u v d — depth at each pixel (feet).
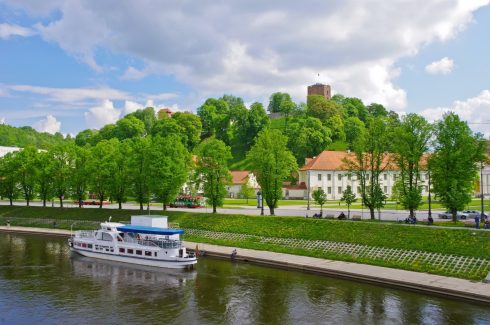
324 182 497.87
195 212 287.69
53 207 353.10
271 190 274.98
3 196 386.52
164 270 193.06
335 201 454.40
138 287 165.17
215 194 288.71
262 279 172.86
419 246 186.50
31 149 385.70
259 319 130.21
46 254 227.61
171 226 273.33
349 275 171.63
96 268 197.57
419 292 151.94
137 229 214.48
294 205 387.55
